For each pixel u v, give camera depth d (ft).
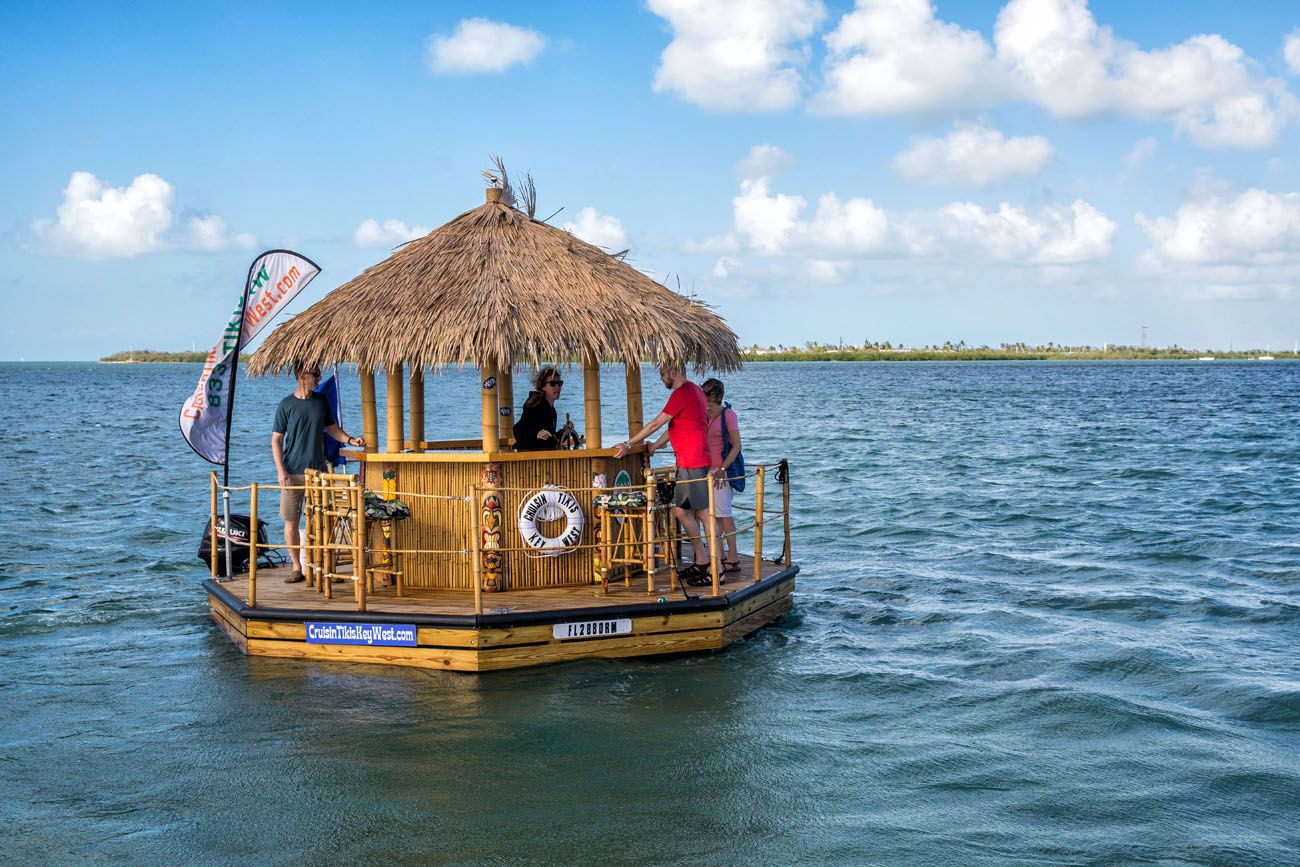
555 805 22.82
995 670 32.42
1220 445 112.27
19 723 27.71
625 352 33.04
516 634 30.78
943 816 22.45
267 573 38.37
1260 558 49.32
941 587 43.88
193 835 21.53
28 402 234.58
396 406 34.37
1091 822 22.18
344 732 26.73
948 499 70.59
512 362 32.04
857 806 22.91
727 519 38.22
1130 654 33.73
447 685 29.84
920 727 27.61
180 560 49.83
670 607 32.32
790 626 37.37
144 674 31.55
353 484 31.71
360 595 31.58
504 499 33.68
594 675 30.83
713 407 37.22
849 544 54.44
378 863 20.39
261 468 90.99
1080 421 155.02
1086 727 27.61
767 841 21.29
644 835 21.52
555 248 35.73
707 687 30.25
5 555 50.80
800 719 28.04
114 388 345.31
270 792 23.45
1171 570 46.96
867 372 566.77
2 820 22.21
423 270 34.63
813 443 116.78
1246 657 33.47
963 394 263.08
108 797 23.30
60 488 76.43
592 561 35.04
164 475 85.51
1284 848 21.03
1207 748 26.18
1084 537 55.62
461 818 22.22
